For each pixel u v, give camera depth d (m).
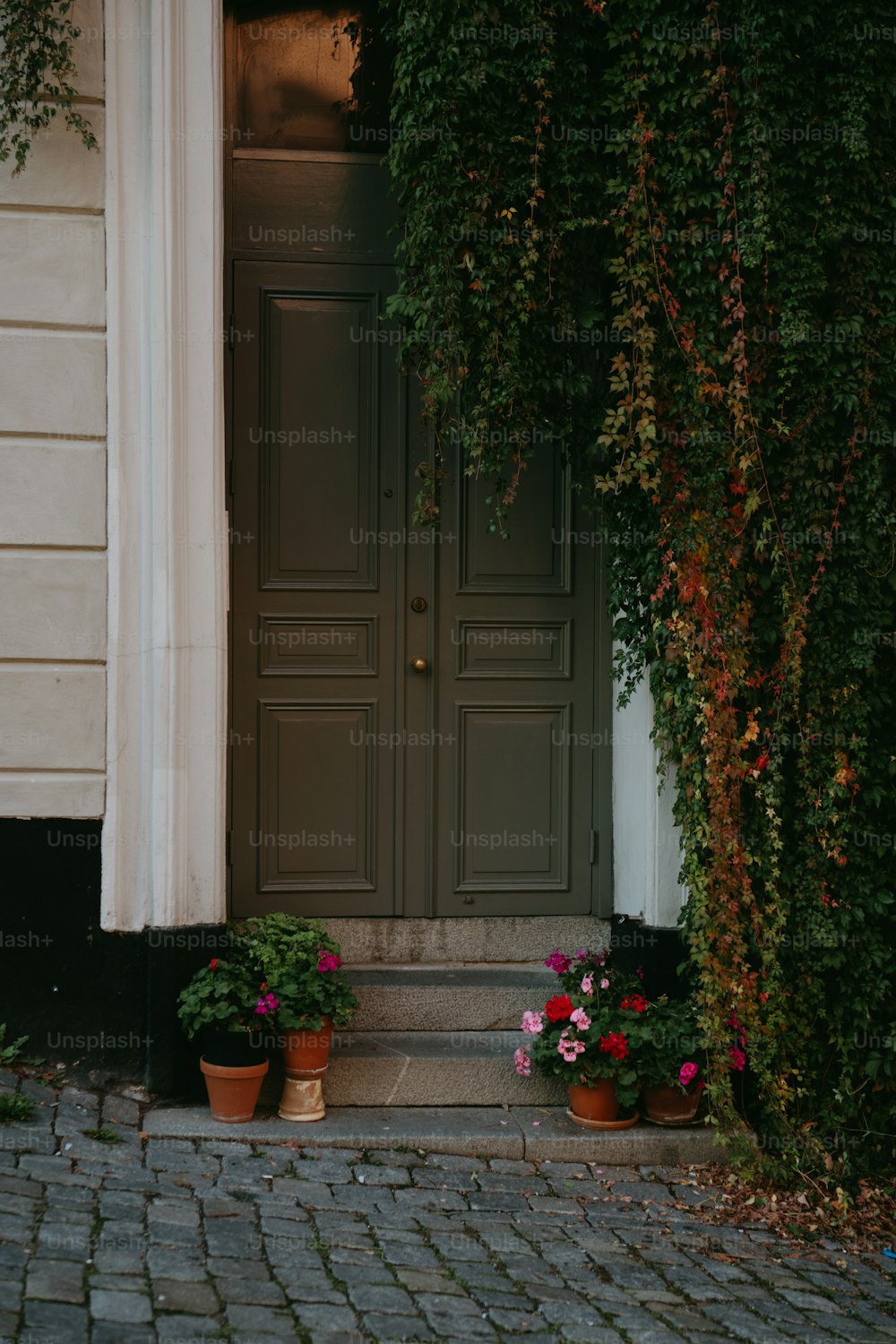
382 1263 3.56
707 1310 3.53
